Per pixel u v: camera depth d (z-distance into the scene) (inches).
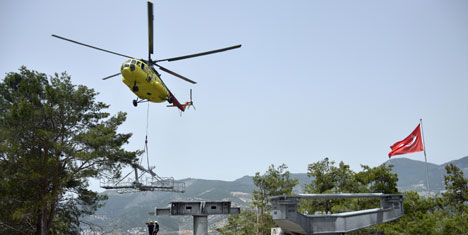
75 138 1312.7
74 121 1438.2
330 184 1939.0
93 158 1282.0
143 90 1193.4
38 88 1483.8
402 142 1556.3
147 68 1163.3
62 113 1427.2
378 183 1589.6
